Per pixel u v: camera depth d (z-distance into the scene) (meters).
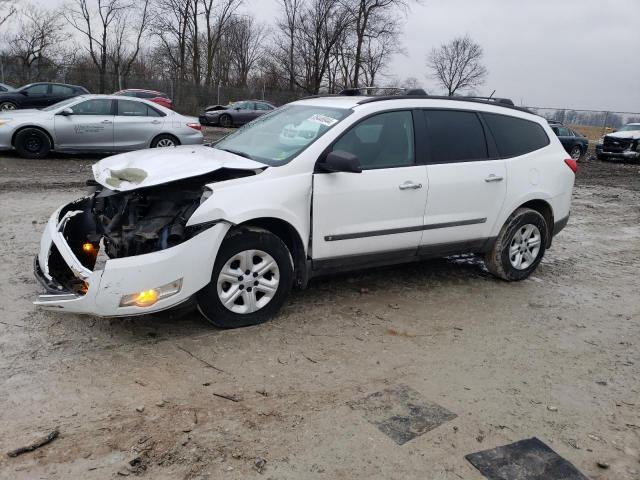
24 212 7.59
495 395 3.66
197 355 3.88
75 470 2.69
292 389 3.55
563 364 4.18
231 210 3.99
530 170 5.75
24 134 12.26
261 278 4.33
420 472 2.86
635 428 3.39
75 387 3.39
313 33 48.41
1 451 2.78
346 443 3.04
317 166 4.44
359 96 5.30
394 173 4.81
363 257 4.83
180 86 36.41
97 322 4.27
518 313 5.13
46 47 41.19
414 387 3.69
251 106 29.61
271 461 2.86
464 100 5.52
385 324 4.65
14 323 4.16
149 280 3.74
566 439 3.23
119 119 12.82
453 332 4.61
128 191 3.99
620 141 23.12
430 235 5.15
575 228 9.18
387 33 49.47
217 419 3.18
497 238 5.72
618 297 5.79
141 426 3.06
